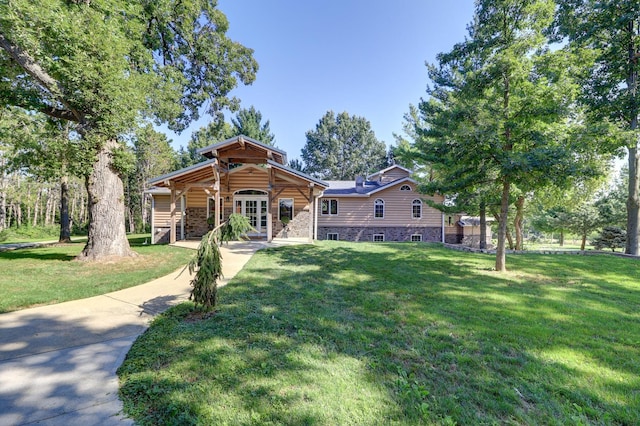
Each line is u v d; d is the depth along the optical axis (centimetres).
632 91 1062
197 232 1506
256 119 2916
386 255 984
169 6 1089
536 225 2266
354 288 561
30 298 475
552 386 246
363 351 305
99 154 830
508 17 709
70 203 3020
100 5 726
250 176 1503
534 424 201
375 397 227
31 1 614
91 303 470
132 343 326
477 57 761
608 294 544
